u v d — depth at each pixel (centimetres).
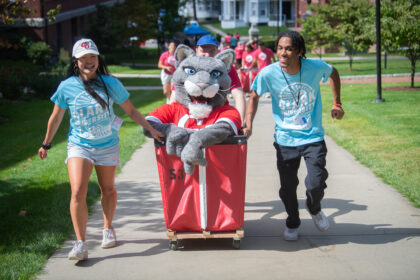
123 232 495
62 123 1216
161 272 398
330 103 1362
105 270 404
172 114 441
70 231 496
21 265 407
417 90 1551
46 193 626
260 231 488
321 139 443
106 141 429
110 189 450
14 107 1505
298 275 385
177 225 433
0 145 947
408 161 706
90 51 398
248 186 647
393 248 433
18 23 2797
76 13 3491
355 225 493
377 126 983
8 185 665
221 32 6794
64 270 405
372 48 3950
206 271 398
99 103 408
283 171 448
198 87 416
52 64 2880
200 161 397
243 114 450
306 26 2864
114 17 3647
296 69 429
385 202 560
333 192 604
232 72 459
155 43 7038
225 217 429
